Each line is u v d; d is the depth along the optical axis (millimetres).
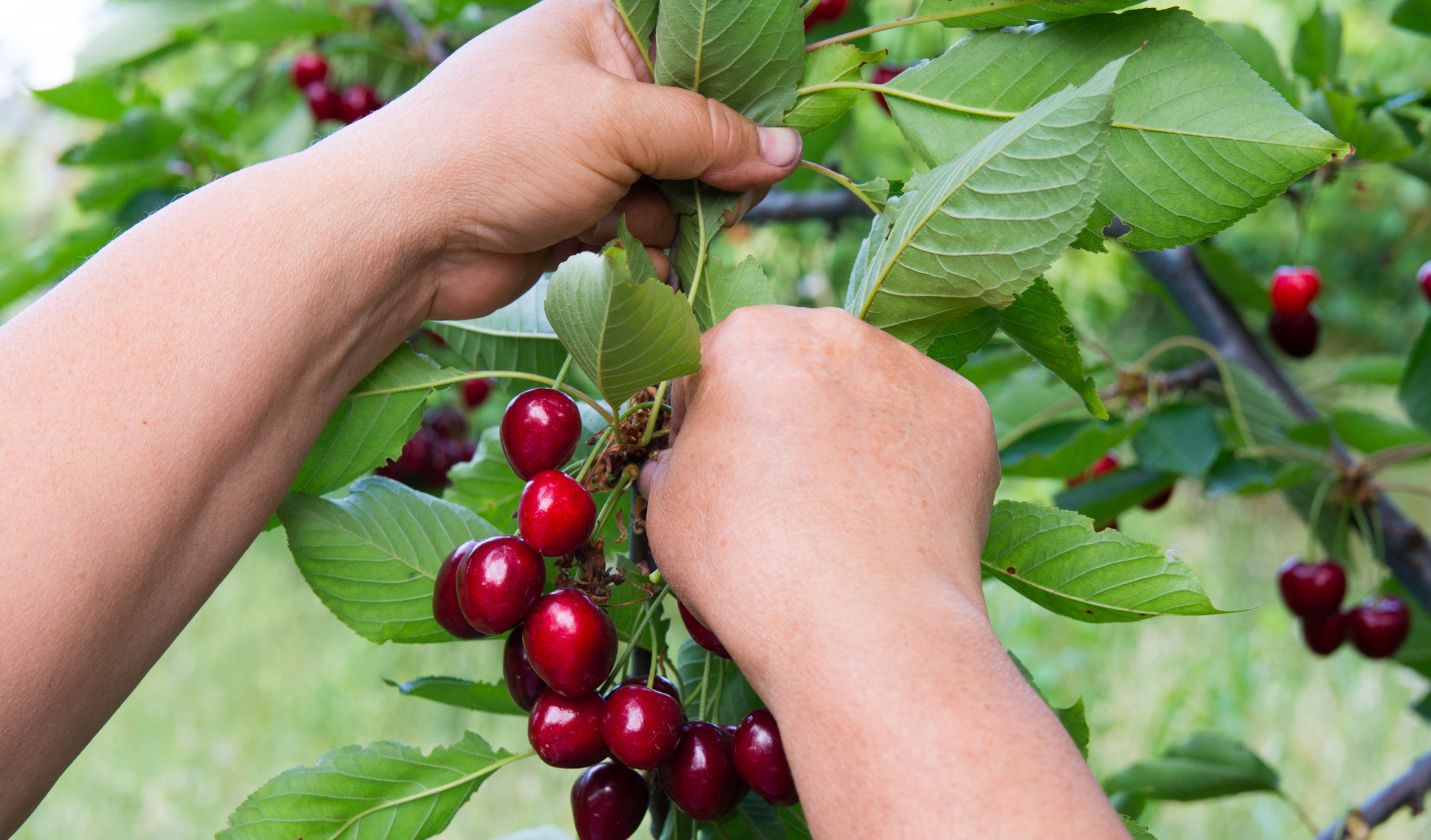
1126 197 780
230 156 1327
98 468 705
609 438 786
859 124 2447
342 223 746
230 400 724
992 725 667
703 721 765
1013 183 724
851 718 673
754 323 738
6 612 691
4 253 1290
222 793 2363
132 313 718
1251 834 2023
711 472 717
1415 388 1121
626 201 801
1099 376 1297
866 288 764
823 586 687
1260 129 757
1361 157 1002
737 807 800
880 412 722
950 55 793
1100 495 1112
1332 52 1021
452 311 796
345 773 769
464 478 894
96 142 1220
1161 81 770
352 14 1379
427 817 774
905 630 678
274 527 802
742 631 698
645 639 806
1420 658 1317
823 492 703
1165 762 1114
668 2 761
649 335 708
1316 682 2496
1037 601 790
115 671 717
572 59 770
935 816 660
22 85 1304
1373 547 1215
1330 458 1217
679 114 767
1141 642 2691
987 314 792
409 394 787
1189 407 1123
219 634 3096
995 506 771
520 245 779
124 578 709
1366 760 2215
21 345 712
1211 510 3758
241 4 1298
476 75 766
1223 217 771
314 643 3041
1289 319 1239
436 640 811
